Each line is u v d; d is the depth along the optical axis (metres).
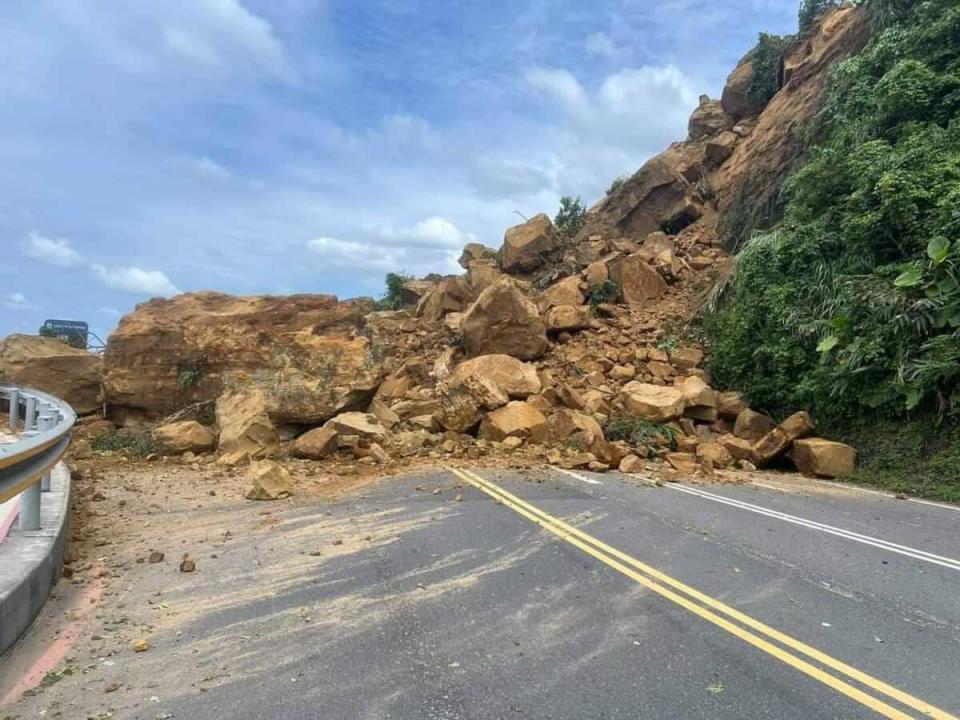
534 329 20.08
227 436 14.29
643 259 24.16
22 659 4.71
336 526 8.43
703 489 11.34
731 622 5.31
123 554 7.26
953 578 6.59
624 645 4.88
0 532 6.48
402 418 16.83
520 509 9.22
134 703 4.12
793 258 16.72
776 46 31.30
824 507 10.17
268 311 17.20
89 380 18.38
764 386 16.27
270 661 4.68
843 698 4.15
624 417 16.05
